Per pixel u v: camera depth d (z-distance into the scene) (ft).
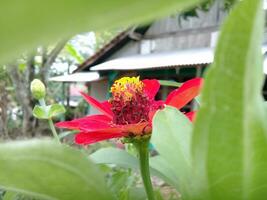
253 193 0.15
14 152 0.15
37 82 0.48
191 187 0.16
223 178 0.15
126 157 0.28
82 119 0.35
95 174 0.17
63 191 0.17
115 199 0.18
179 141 0.21
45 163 0.16
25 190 0.17
